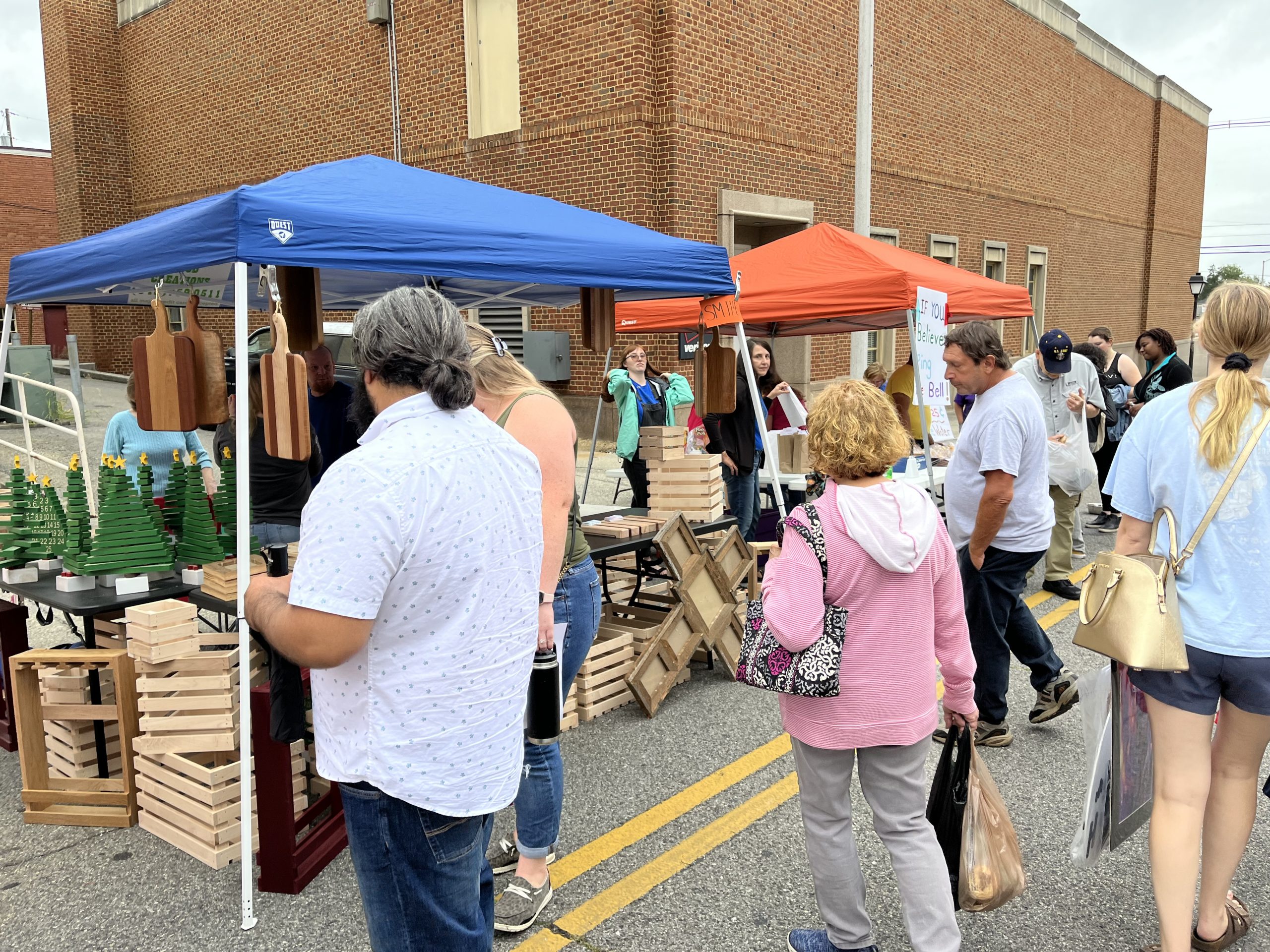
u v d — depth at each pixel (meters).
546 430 2.41
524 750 2.60
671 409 7.60
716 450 6.51
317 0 13.95
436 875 1.65
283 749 2.78
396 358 1.59
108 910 2.76
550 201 4.43
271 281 2.81
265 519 4.09
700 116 11.12
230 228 2.70
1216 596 2.16
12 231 23.67
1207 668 2.18
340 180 3.60
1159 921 2.45
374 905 1.67
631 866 3.00
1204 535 2.17
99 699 3.44
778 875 2.94
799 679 2.07
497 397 2.46
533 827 2.66
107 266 3.36
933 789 2.39
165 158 17.67
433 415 1.62
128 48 17.97
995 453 3.45
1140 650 2.14
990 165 17.88
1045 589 6.34
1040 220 20.05
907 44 15.10
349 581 1.45
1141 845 3.10
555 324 12.48
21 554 3.82
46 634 5.12
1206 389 2.19
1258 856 3.04
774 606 2.11
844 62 13.41
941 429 6.38
